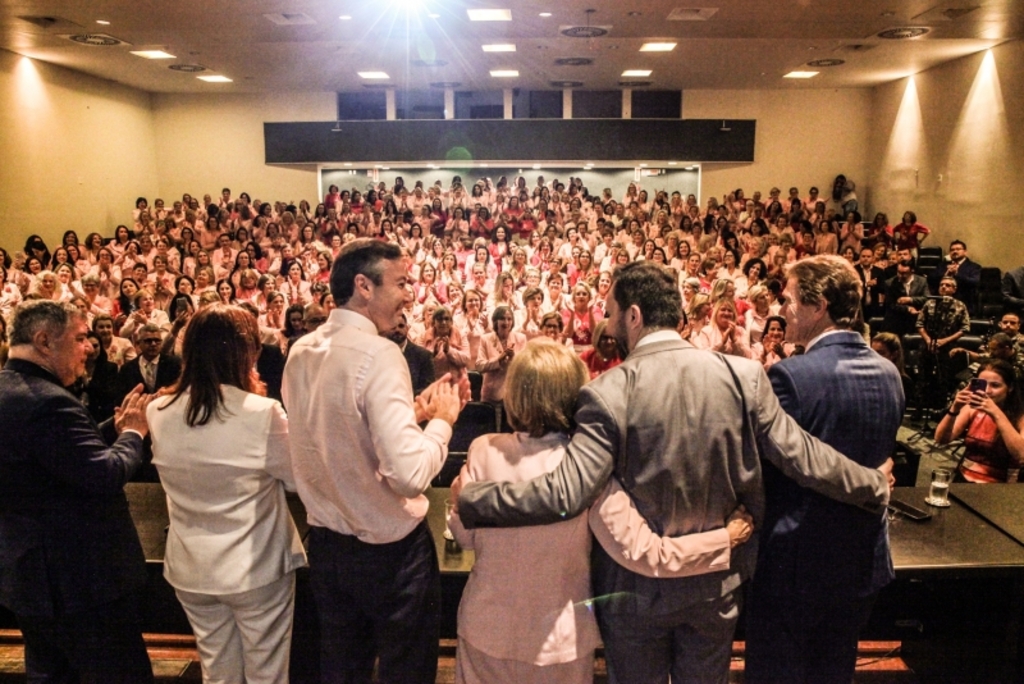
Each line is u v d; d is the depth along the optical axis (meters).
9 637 2.93
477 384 5.09
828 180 15.27
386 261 1.74
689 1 7.75
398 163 14.66
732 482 1.64
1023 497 2.76
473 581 1.79
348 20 8.61
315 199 15.84
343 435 1.70
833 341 1.81
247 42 9.98
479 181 14.44
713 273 8.60
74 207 12.72
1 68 10.72
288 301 8.70
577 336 6.29
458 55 11.06
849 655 1.90
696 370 1.62
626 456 1.61
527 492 1.57
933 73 12.44
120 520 2.06
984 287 9.02
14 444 1.86
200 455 1.88
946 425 3.75
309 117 15.55
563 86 14.44
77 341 2.00
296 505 2.72
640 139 14.38
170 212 13.62
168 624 2.80
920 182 13.00
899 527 2.52
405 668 1.86
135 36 9.55
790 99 15.03
